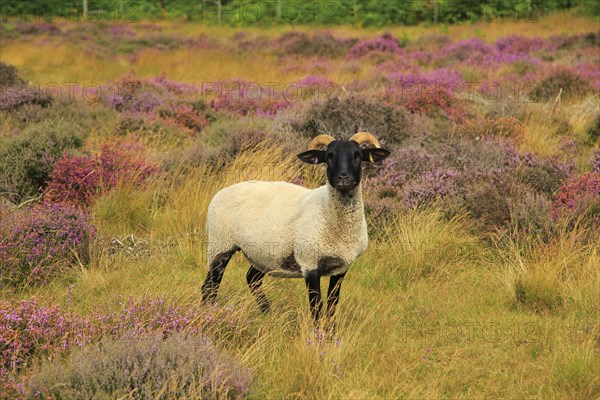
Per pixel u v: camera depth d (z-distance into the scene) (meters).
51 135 24.50
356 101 26.92
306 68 52.75
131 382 10.06
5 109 31.67
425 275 17.27
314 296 12.87
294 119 27.52
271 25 84.06
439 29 70.69
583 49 54.47
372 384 11.30
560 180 20.89
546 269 15.41
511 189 20.09
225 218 14.14
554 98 36.75
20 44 62.94
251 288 14.98
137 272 16.84
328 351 11.81
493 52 54.03
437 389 11.20
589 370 11.45
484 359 12.69
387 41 60.22
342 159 12.25
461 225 18.86
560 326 13.73
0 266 15.74
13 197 21.73
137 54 62.38
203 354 10.75
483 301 15.42
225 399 9.98
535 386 11.51
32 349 11.63
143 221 20.38
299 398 10.79
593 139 28.73
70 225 17.53
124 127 29.73
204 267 17.53
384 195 21.27
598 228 17.38
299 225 12.93
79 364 10.11
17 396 9.96
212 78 51.50
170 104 34.84
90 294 15.34
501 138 25.66
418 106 30.67
